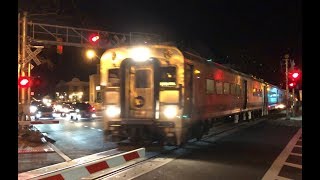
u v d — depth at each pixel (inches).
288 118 1440.7
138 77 622.8
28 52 888.9
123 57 628.1
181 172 434.9
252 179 402.0
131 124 614.9
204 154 576.7
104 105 636.7
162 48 611.8
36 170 447.2
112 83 633.6
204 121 751.1
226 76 928.3
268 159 531.8
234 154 577.9
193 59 659.4
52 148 634.8
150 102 615.5
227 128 1057.5
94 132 964.0
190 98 642.2
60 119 1662.2
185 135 633.0
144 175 416.5
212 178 403.9
